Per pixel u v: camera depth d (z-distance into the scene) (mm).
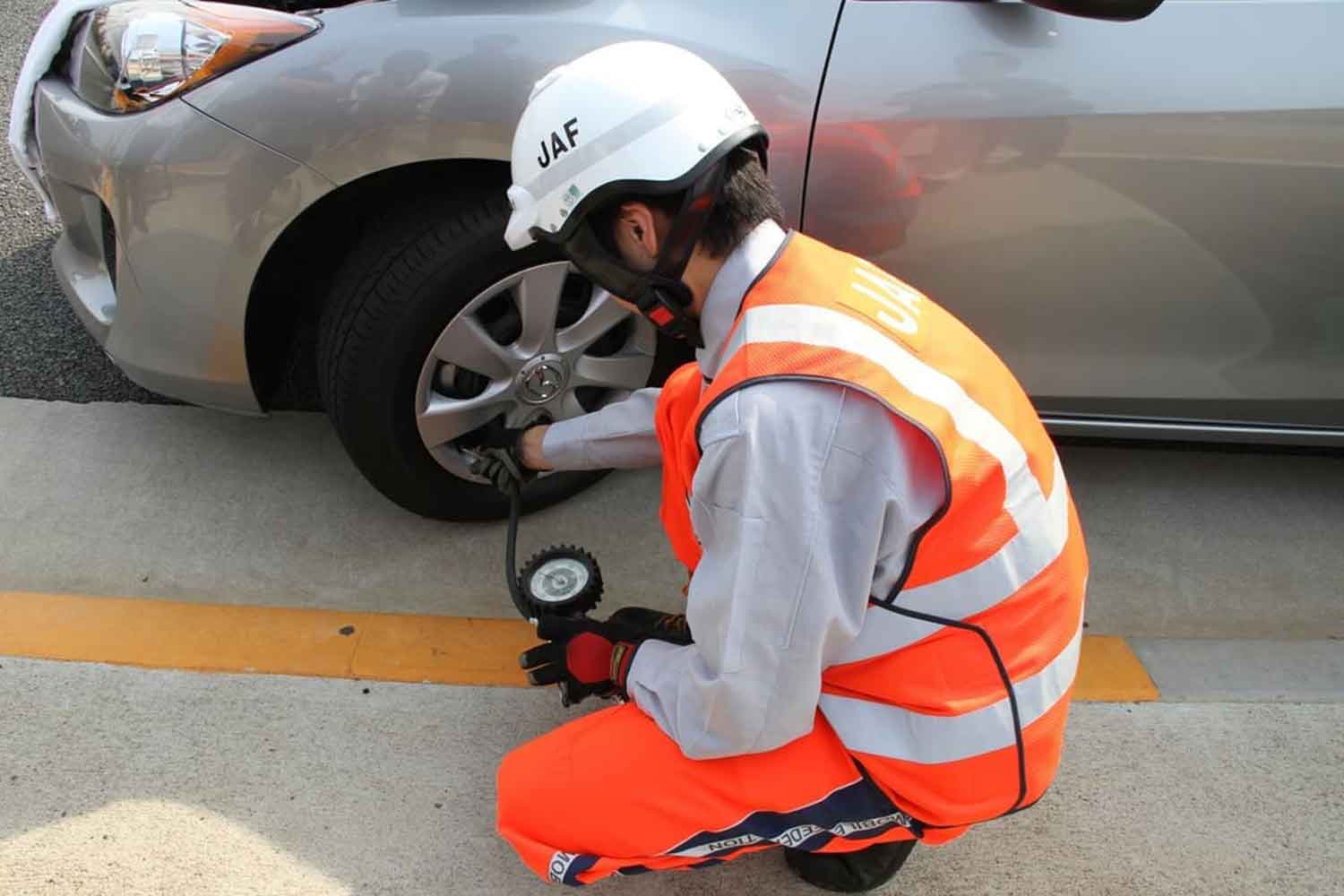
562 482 2242
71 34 1966
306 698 1865
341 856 1635
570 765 1367
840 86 1802
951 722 1199
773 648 1102
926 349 1135
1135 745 1887
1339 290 2012
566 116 1079
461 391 2041
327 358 1929
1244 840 1735
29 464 2309
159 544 2152
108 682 1865
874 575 1140
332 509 2270
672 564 2195
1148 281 1990
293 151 1760
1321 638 2156
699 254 1127
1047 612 1223
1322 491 2539
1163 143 1831
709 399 1074
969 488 1096
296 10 1833
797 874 1638
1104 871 1680
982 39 1795
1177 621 2184
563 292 2008
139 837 1638
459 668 1938
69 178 1953
